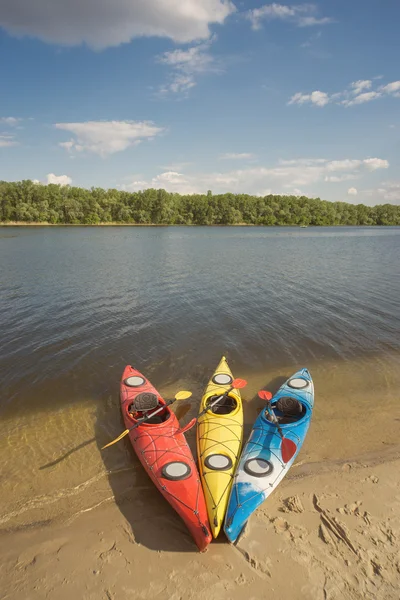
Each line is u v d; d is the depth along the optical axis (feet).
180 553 19.03
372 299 68.03
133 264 103.45
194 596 16.83
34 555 19.03
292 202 446.19
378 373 38.75
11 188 311.88
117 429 29.43
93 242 168.86
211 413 28.50
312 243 190.19
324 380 37.37
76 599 16.85
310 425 29.81
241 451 26.07
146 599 16.76
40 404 32.83
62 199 333.62
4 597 16.99
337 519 20.79
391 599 16.60
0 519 21.24
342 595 16.81
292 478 24.09
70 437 28.40
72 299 64.75
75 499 22.65
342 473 24.53
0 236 197.57
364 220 508.94
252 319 55.52
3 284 75.10
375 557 18.52
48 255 119.03
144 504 22.27
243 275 90.02
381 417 30.96
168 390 35.91
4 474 24.64
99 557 18.85
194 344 46.19
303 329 51.55
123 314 56.90
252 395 35.06
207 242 182.80
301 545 19.22
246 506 20.85
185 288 74.54
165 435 25.96
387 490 23.00
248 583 17.38
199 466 24.48
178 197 416.46
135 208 369.30
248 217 420.36
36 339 46.83
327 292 73.20
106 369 39.40
